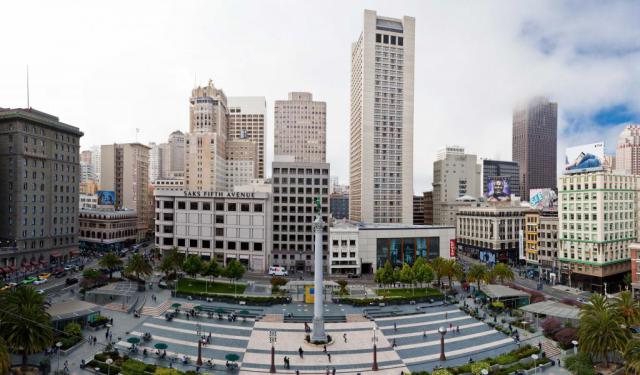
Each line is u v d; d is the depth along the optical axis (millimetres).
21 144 140375
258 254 150625
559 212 139375
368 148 193125
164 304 99625
